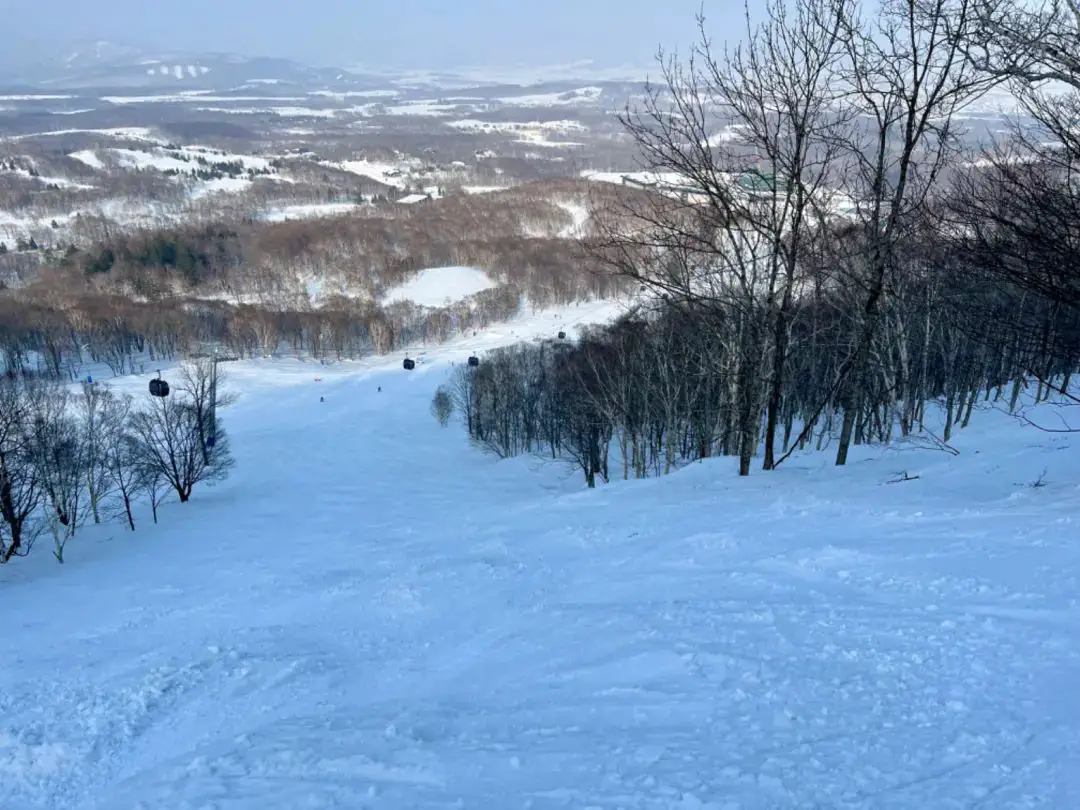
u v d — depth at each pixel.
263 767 4.54
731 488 11.93
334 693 6.78
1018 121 7.83
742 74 10.09
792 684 4.47
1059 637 4.55
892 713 4.00
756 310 12.15
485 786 3.85
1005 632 4.76
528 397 46.94
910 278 16.72
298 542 21.39
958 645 4.68
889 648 4.79
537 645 6.41
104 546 28.44
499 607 8.30
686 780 3.56
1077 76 6.97
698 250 11.25
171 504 36.53
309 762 4.48
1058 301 8.05
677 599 6.66
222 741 5.47
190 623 11.54
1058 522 6.79
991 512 7.64
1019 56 7.17
